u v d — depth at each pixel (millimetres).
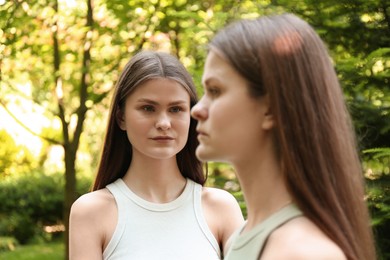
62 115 6168
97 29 5555
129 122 1772
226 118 906
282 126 875
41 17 5707
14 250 9500
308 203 875
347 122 959
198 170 1902
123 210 1769
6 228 10211
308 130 879
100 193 1802
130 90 1758
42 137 6102
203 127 937
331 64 948
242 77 897
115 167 1880
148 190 1813
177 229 1777
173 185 1844
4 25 5316
